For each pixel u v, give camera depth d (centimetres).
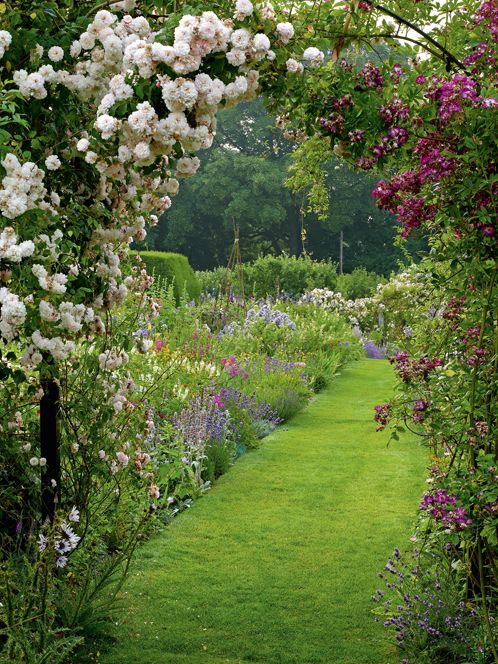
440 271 495
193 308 1416
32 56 365
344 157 399
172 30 346
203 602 494
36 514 441
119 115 350
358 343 1931
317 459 856
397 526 633
